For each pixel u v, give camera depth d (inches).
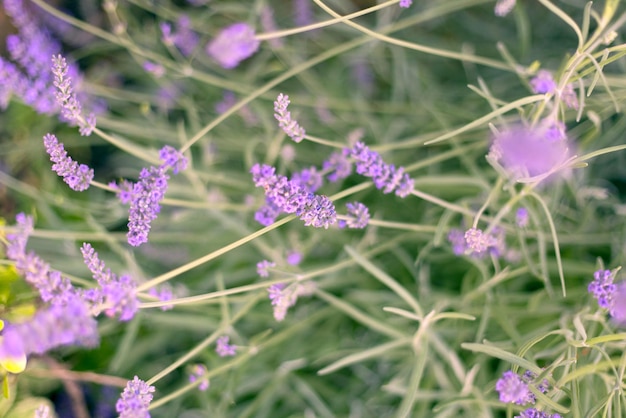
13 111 27.7
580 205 25.1
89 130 21.5
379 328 23.0
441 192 27.1
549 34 30.1
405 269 27.1
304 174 22.1
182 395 25.8
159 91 28.7
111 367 24.2
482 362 23.8
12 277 22.2
